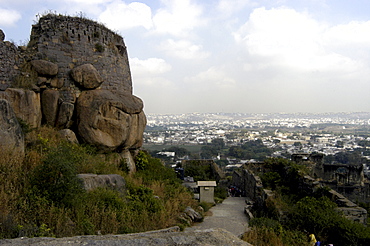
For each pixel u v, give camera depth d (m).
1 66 10.68
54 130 11.55
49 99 11.74
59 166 7.31
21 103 10.60
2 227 5.38
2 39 11.12
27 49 12.09
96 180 8.91
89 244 3.51
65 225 6.20
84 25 13.37
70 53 12.77
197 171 25.42
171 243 3.65
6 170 7.43
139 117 13.80
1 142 7.98
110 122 11.91
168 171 16.95
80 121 11.80
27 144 9.74
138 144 14.52
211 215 12.99
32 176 7.39
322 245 8.85
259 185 15.62
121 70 15.07
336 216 9.53
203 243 3.67
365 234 8.53
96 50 13.62
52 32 12.46
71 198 7.11
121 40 15.55
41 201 6.69
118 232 6.94
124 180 10.33
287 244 8.11
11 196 6.54
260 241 8.01
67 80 12.48
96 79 12.74
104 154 12.26
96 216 7.17
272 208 11.75
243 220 12.05
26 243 3.51
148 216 8.59
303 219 9.85
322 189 12.62
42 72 11.70
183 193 13.66
